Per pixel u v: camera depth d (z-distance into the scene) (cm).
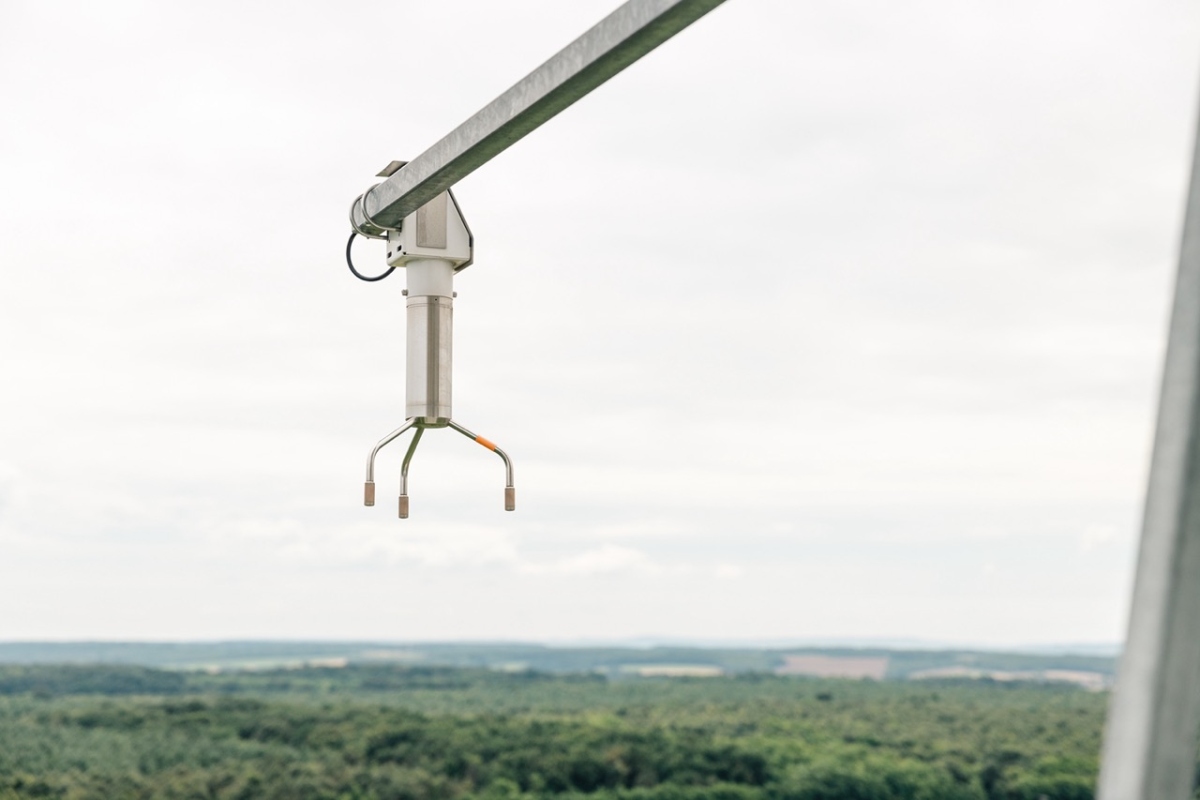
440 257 375
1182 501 106
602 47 270
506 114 308
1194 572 106
